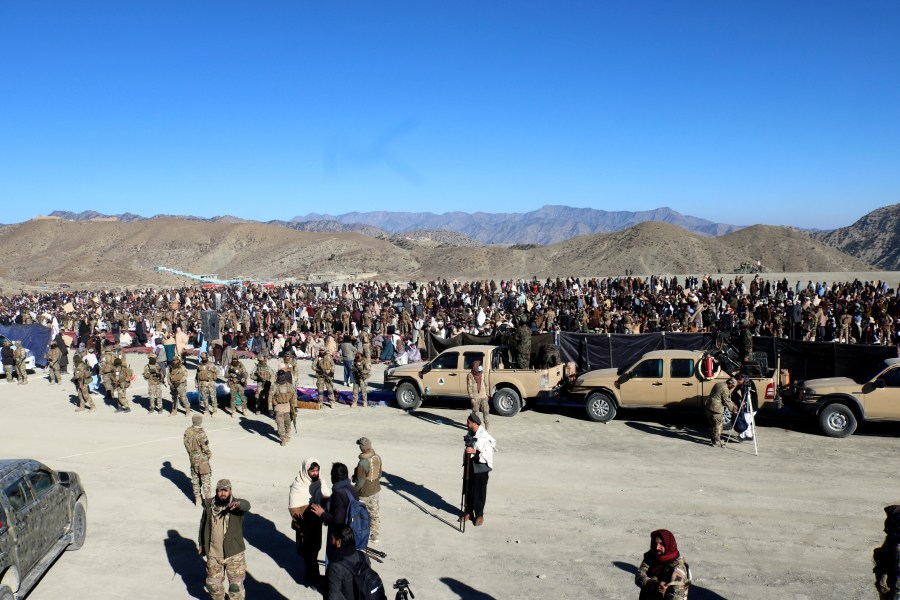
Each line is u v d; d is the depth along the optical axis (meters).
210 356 29.00
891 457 12.95
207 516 7.46
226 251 190.00
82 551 9.54
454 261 140.50
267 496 11.62
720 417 13.91
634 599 7.83
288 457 13.91
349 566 6.68
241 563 7.46
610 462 13.08
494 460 13.30
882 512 10.27
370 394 19.91
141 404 19.78
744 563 8.66
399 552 9.23
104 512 11.06
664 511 10.53
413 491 11.70
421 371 17.81
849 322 24.58
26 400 20.81
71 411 19.02
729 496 11.08
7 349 23.97
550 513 10.56
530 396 16.84
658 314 30.47
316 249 173.00
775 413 16.31
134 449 14.88
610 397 16.12
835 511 10.34
